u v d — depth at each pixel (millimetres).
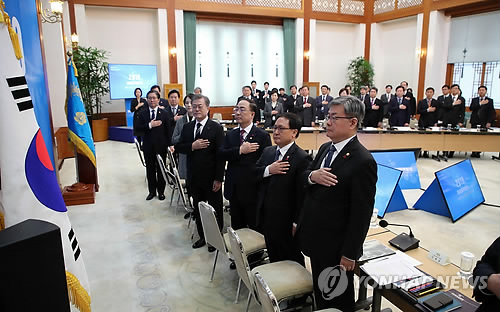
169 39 10062
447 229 3502
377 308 1851
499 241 1258
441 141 6836
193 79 10656
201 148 3090
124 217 4066
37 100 3133
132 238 3500
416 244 2170
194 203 3217
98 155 7652
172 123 5188
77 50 8516
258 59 11656
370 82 12062
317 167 1968
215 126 3141
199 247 3301
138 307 2393
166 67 10164
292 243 2375
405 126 7609
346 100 1751
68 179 5648
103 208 4359
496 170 6262
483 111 7352
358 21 12172
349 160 1743
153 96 4520
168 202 4598
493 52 9508
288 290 1920
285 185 2281
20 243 674
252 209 2865
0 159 1260
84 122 4656
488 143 6770
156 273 2838
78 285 1414
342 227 1776
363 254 2012
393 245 2172
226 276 2795
